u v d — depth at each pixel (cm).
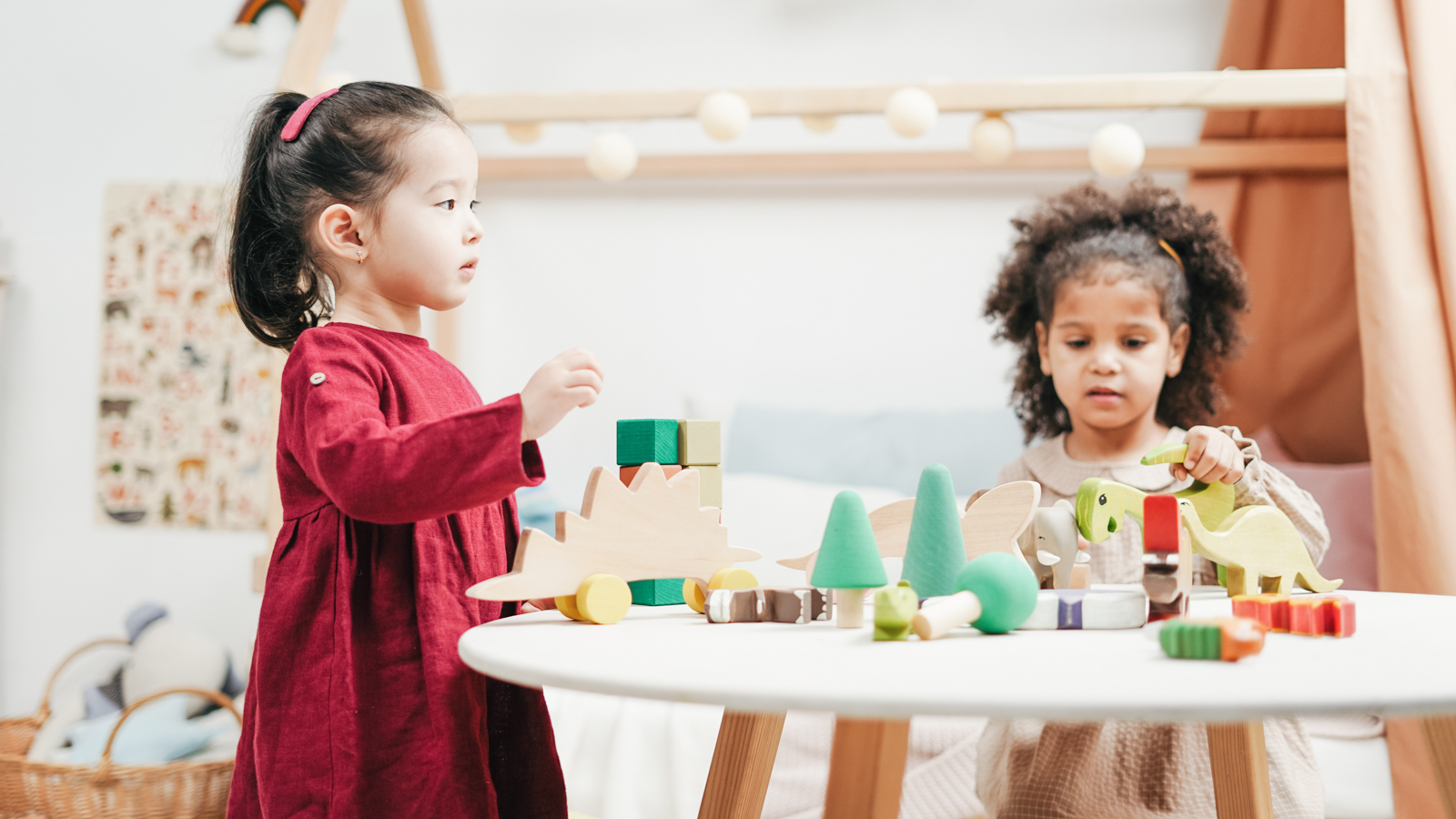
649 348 206
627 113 135
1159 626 46
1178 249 125
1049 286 121
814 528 149
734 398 203
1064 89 130
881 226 201
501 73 208
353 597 64
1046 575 70
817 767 113
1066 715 35
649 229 206
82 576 217
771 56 204
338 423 60
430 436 57
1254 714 35
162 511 215
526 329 208
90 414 218
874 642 51
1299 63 174
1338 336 177
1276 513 71
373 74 211
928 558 61
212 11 219
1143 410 112
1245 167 178
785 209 203
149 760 147
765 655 46
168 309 217
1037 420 138
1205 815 92
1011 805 96
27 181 221
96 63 221
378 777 62
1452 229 117
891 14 201
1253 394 180
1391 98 123
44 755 159
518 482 57
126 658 195
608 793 112
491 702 72
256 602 213
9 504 218
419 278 71
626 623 61
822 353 202
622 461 75
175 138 219
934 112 131
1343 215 178
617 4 206
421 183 71
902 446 181
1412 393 117
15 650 217
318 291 80
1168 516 57
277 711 63
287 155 74
